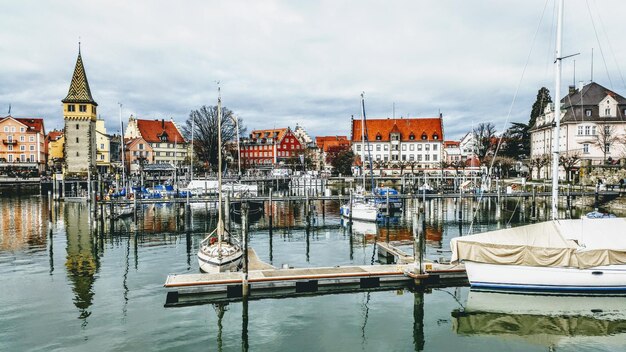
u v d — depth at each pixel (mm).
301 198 54344
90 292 24219
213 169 117938
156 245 38062
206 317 20672
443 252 34281
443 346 18141
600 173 70688
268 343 18141
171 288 22328
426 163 135875
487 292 22922
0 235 42594
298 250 36188
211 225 50125
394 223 52000
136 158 125938
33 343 17734
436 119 139375
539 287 22453
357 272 24703
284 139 167625
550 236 23203
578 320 20547
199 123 109938
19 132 123375
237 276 23766
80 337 18375
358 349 17750
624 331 19641
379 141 137000
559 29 25609
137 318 20453
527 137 121312
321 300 22906
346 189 103875
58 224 49812
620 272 22109
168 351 17297
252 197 56125
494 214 60438
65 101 94438
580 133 83438
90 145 96500
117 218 54156
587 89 86562
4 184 97625
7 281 26281
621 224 23609
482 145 130000
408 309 21875
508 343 18500
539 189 74625
